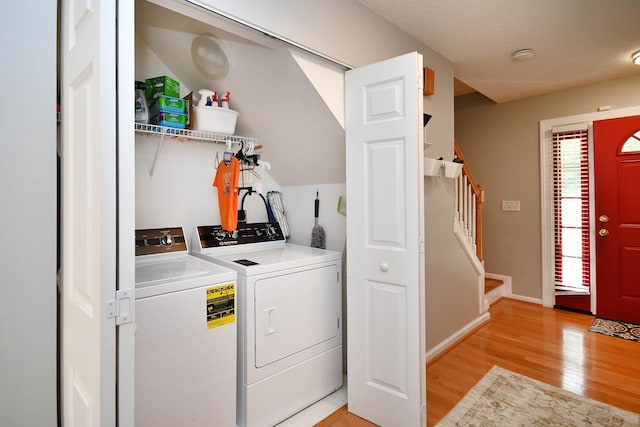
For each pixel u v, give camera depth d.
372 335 1.82
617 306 3.33
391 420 1.74
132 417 0.81
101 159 0.75
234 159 2.04
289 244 2.55
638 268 3.21
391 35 2.23
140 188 1.98
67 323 1.05
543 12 2.13
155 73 2.01
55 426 1.17
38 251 1.13
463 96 4.42
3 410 1.09
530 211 3.91
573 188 3.60
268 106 2.10
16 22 1.08
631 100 3.22
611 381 2.23
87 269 0.84
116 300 0.78
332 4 1.81
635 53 2.73
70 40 0.99
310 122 2.03
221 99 2.14
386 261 1.74
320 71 1.81
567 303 3.65
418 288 1.64
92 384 0.81
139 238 1.89
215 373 1.57
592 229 3.47
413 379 1.66
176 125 1.84
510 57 2.81
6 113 1.07
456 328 2.91
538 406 1.97
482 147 4.27
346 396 2.08
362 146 1.82
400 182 1.69
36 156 1.12
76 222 0.93
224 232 2.21
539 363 2.49
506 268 4.12
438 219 2.66
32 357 1.13
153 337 1.38
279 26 1.54
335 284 2.13
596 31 2.38
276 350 1.79
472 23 2.26
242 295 1.69
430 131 2.64
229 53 1.87
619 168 3.29
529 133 3.88
